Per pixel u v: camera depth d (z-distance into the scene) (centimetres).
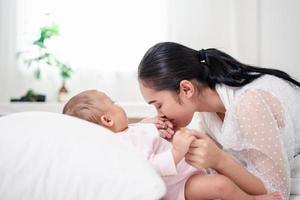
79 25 211
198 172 92
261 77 110
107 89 212
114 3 210
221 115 118
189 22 204
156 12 209
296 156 117
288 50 198
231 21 201
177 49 106
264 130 98
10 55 213
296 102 108
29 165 64
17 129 70
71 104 104
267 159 98
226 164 85
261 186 90
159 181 62
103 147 67
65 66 204
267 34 199
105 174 62
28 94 199
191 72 104
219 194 84
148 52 107
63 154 65
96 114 99
